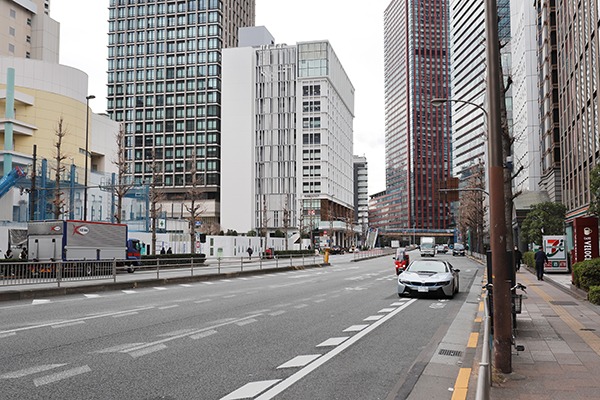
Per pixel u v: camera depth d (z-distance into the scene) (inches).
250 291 719.1
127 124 4500.5
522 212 1828.2
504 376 232.1
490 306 330.6
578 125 1344.7
